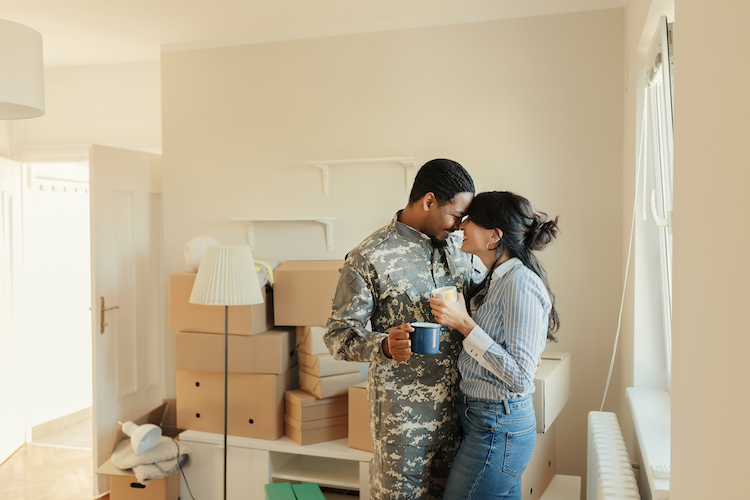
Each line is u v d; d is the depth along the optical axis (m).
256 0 2.70
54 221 4.16
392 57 2.98
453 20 2.89
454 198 1.51
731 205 0.71
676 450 1.03
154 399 3.51
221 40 3.21
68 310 4.30
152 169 3.46
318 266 2.78
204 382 2.79
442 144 2.93
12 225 3.71
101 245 3.13
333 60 3.06
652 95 2.03
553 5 2.76
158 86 3.62
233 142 3.21
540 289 1.40
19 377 3.76
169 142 3.30
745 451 0.65
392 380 1.56
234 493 2.71
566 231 2.78
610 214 2.72
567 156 2.77
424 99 2.95
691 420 0.91
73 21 2.93
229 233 3.24
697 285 0.88
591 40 2.72
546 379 1.92
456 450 1.63
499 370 1.34
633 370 2.16
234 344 2.69
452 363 1.57
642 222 2.14
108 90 3.69
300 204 3.14
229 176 3.23
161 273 3.53
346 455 2.51
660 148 2.01
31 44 1.59
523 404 1.44
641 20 1.95
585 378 2.77
